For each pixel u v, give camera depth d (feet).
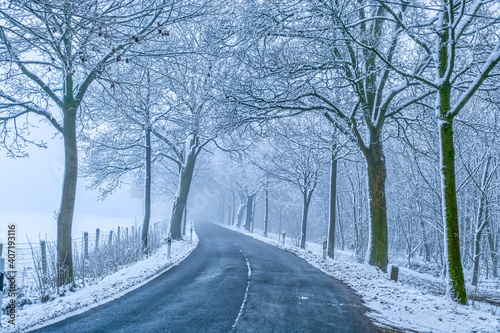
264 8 38.34
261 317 21.93
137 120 61.82
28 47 28.09
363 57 46.14
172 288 30.60
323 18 37.99
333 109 48.96
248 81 44.86
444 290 46.16
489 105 51.96
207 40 37.83
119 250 46.96
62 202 33.71
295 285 33.47
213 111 50.72
